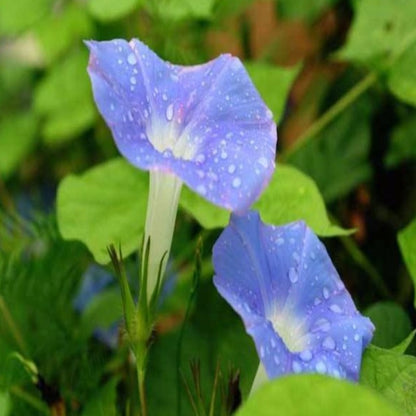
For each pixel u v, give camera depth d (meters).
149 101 0.46
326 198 0.58
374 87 0.58
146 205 0.52
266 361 0.42
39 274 0.53
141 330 0.46
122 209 0.52
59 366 0.53
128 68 0.46
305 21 0.61
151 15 0.56
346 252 0.58
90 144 0.66
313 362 0.44
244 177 0.44
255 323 0.43
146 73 0.46
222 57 0.47
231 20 0.61
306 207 0.51
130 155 0.43
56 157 0.67
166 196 0.46
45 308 0.54
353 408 0.42
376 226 0.59
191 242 0.56
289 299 0.46
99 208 0.52
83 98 0.63
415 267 0.50
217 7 0.57
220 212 0.51
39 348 0.53
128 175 0.53
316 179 0.58
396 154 0.58
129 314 0.46
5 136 0.69
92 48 0.45
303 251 0.46
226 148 0.44
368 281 0.57
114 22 0.59
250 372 0.52
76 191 0.53
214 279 0.43
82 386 0.53
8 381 0.52
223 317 0.54
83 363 0.53
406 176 0.59
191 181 0.43
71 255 0.54
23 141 0.68
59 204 0.52
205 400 0.52
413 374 0.46
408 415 0.46
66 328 0.54
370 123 0.59
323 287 0.46
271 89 0.54
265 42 0.62
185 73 0.47
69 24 0.64
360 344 0.45
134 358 0.49
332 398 0.42
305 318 0.46
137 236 0.51
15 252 0.54
